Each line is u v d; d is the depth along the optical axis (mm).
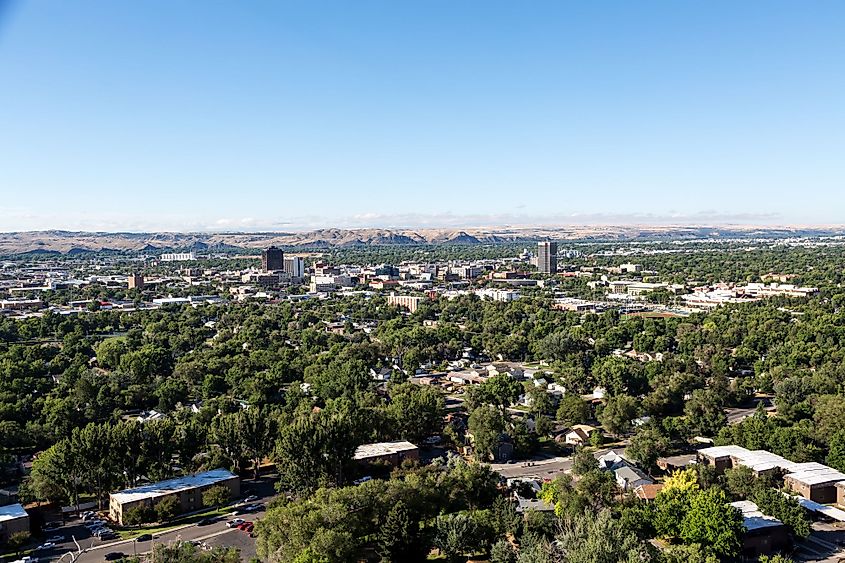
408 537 189625
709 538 188500
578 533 174000
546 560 166500
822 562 194250
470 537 193250
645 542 179000
